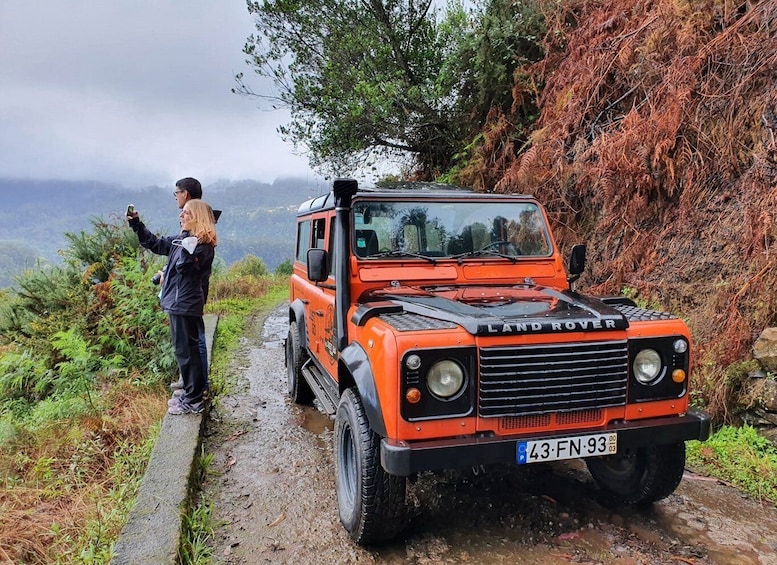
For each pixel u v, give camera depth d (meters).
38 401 6.02
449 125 9.82
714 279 5.20
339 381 3.63
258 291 15.62
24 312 6.99
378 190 4.21
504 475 4.05
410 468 2.62
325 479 4.08
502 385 2.79
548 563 2.98
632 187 6.27
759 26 5.36
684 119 5.78
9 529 3.23
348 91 10.13
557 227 7.25
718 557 3.00
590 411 2.95
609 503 3.63
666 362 3.05
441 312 3.05
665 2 6.28
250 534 3.33
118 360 5.94
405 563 3.02
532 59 8.63
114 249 7.52
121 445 4.43
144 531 2.98
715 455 4.14
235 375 7.05
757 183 4.99
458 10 9.31
